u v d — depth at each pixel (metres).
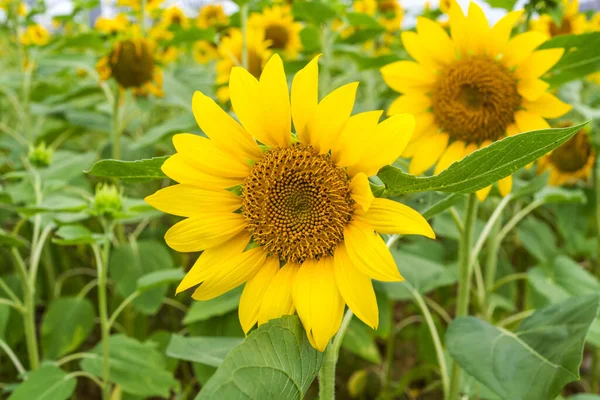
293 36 1.25
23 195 0.77
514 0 0.75
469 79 0.59
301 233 0.42
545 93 0.58
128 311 0.92
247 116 0.43
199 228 0.43
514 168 0.39
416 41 0.60
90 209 0.63
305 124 0.43
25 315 0.72
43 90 1.34
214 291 0.43
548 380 0.44
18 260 0.71
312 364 0.42
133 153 1.13
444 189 0.41
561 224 0.98
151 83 1.04
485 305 0.79
